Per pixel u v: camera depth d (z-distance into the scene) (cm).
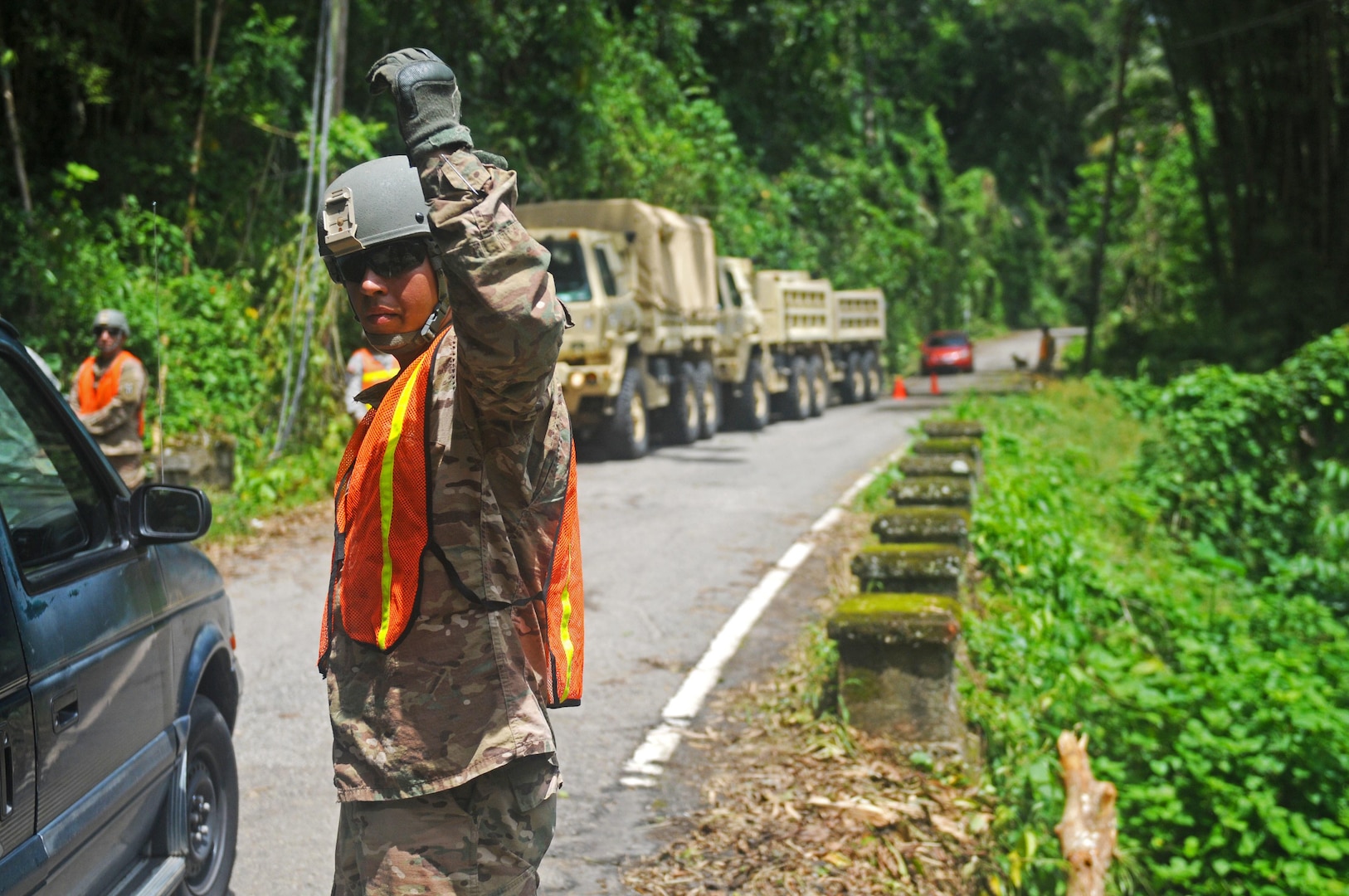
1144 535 1160
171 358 1186
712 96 3084
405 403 212
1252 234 2597
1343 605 1055
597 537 1020
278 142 1591
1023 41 6384
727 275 1980
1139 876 516
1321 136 2439
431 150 195
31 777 254
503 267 189
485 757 207
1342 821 559
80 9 1358
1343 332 1360
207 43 1534
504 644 211
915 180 5300
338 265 217
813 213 3450
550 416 215
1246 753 577
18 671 252
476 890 208
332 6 1355
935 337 3997
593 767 516
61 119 1495
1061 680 616
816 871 417
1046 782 477
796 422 2188
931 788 479
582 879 412
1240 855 545
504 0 2069
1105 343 3669
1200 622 810
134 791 315
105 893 306
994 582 766
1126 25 3247
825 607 789
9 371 311
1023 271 6881
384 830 207
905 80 5503
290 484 1196
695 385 1762
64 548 303
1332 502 1282
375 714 210
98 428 709
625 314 1480
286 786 499
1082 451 1316
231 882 411
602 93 2269
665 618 761
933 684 508
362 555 214
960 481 800
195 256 1441
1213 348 2464
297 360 1318
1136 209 4056
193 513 347
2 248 1188
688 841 441
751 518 1115
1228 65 2488
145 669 329
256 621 754
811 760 502
